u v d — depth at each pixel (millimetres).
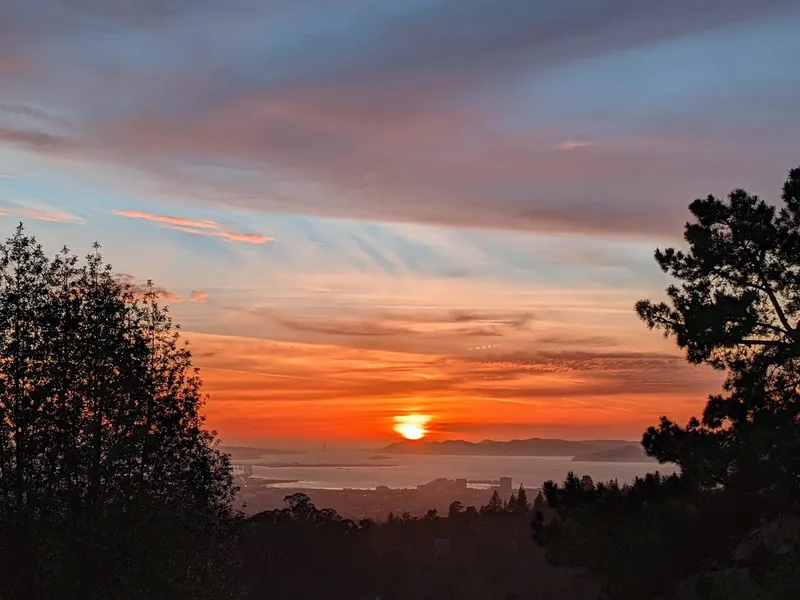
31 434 20281
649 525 18484
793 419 16656
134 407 21188
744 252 18328
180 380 22578
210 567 22516
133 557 19703
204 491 22641
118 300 22141
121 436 20891
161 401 21906
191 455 22328
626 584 18922
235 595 25438
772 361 17516
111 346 21344
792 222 18234
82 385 21109
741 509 17750
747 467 16766
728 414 17375
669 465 18922
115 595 19188
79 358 21391
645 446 19047
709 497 18047
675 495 18328
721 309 17734
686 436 18234
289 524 73438
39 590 19422
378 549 83875
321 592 69062
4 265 21250
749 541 18344
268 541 69500
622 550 18688
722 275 18688
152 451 21562
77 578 19203
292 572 69375
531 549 76625
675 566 18266
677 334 18609
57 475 20266
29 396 20422
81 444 20562
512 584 70438
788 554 16703
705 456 17547
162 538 20391
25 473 20234
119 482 20609
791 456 16078
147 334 22469
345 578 71188
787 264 18062
